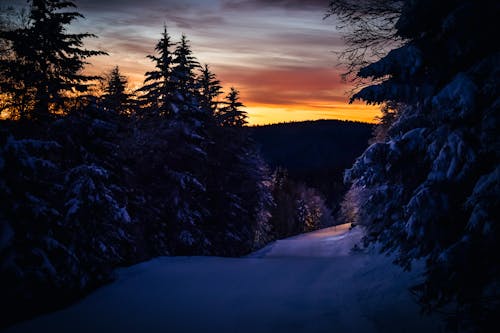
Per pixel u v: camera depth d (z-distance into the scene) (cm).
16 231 986
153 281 1275
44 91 1373
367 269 1188
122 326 864
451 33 730
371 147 923
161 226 2230
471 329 569
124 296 1109
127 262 1850
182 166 2362
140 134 2198
